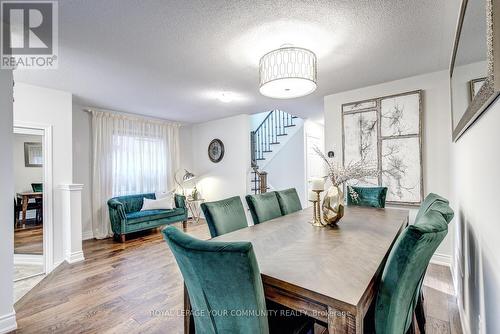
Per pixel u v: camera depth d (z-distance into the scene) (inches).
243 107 180.7
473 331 61.0
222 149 219.0
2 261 71.9
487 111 44.6
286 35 83.4
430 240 39.8
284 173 247.9
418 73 118.3
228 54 96.7
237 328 39.9
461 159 77.5
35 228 127.8
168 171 216.1
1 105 71.1
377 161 132.1
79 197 133.9
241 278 35.8
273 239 65.4
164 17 73.1
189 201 221.5
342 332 35.9
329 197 78.8
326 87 137.1
